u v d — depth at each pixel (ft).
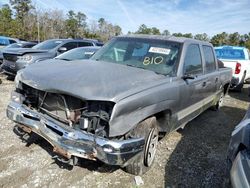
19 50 28.76
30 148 12.82
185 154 13.87
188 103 13.88
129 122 9.32
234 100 29.27
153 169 11.98
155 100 10.45
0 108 18.89
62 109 10.00
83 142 9.02
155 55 13.34
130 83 10.16
